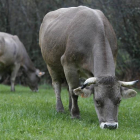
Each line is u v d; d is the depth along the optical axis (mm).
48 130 13148
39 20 44344
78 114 16703
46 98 25156
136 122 16344
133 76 38531
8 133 12602
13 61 34219
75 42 15922
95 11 16953
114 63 16312
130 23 35312
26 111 17266
